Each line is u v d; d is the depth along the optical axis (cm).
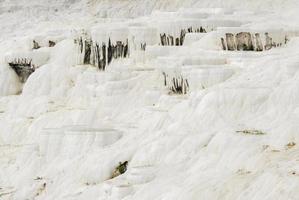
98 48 7050
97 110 5766
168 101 5259
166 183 3816
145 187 3841
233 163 3759
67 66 7344
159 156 4284
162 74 5909
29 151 5300
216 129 4344
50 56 7800
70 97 6719
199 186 3569
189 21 6644
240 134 4056
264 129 4166
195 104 4775
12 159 5478
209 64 5575
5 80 7819
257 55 5628
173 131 4572
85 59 7412
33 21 11062
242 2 10094
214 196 3422
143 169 4062
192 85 5281
